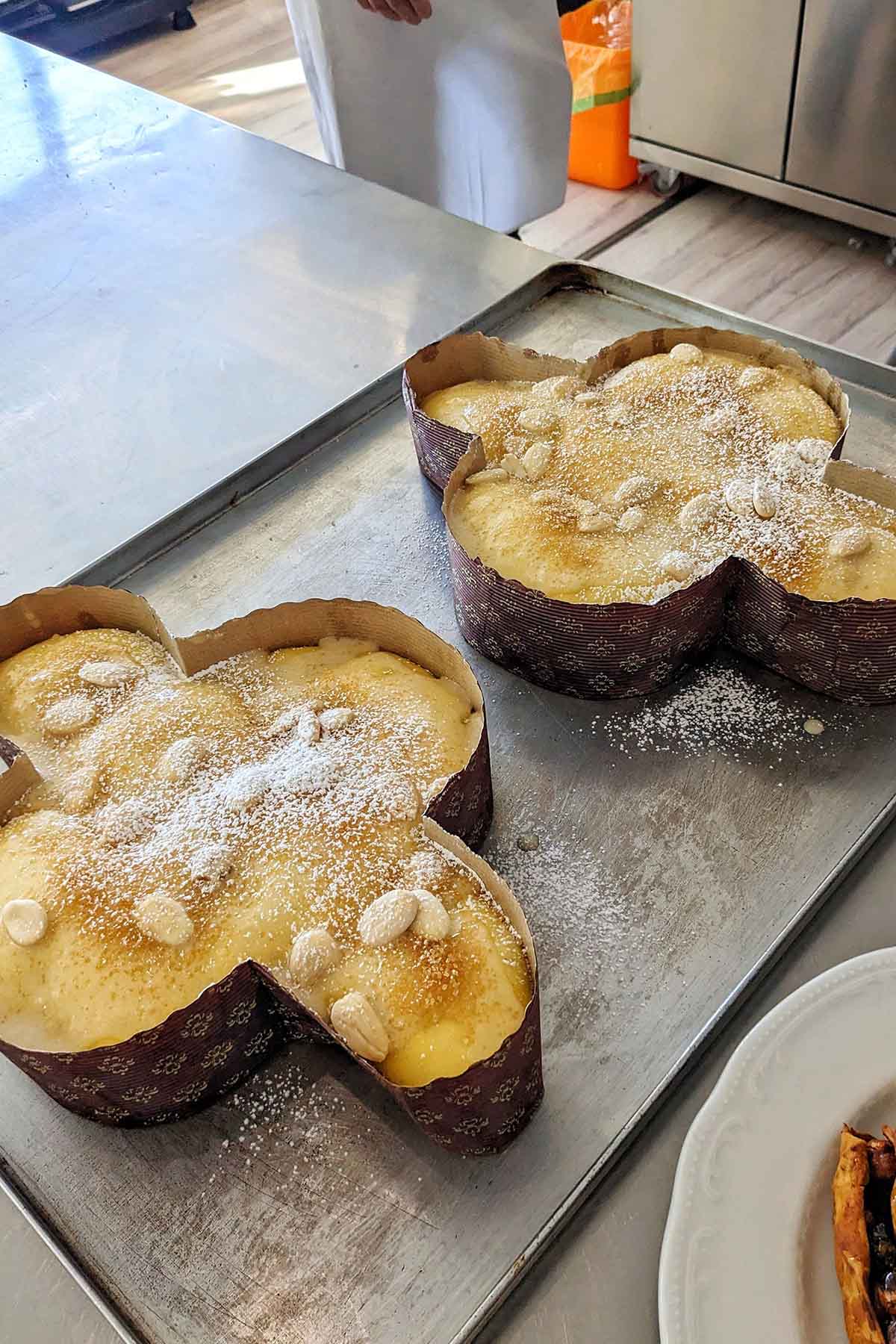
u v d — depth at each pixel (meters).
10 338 0.73
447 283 0.72
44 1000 0.35
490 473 0.51
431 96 0.98
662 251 1.38
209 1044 0.35
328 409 0.63
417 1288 0.32
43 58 1.06
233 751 0.41
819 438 0.51
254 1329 0.32
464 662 0.41
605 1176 0.35
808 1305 0.30
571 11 1.48
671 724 0.47
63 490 0.61
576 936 0.40
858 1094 0.34
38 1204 0.35
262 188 0.85
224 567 0.55
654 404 0.53
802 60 1.20
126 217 0.84
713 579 0.45
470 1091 0.31
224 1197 0.35
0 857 0.38
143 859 0.37
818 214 1.33
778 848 0.42
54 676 0.44
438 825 0.37
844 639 0.44
